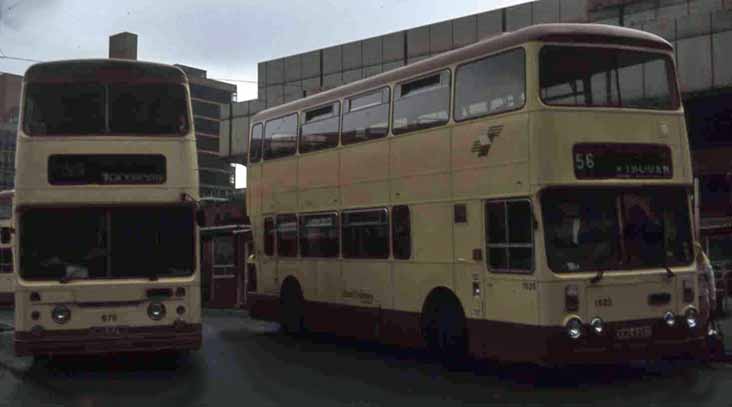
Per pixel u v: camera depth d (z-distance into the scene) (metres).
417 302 13.65
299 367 13.66
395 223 14.29
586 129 11.28
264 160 19.36
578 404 10.10
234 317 26.44
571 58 11.45
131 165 12.68
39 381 12.44
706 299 12.12
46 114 12.64
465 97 12.63
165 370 13.42
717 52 23.88
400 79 14.36
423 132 13.59
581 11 28.50
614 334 10.98
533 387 11.36
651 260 11.47
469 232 12.38
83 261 12.43
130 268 12.52
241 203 34.22
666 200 11.77
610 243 11.27
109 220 12.56
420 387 11.51
